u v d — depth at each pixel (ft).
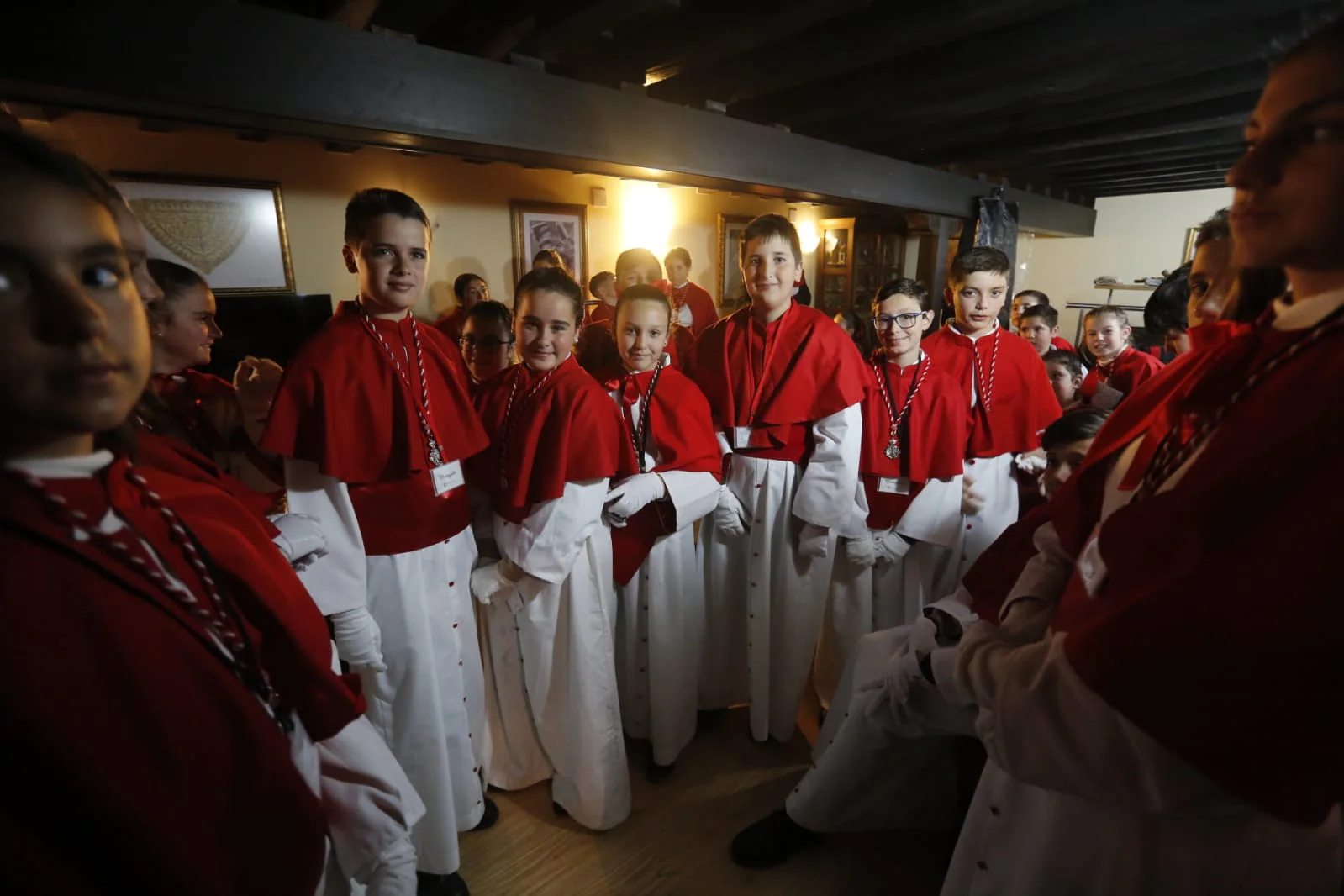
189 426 4.38
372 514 3.68
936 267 16.38
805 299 13.61
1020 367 5.69
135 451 1.82
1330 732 1.40
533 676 4.65
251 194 11.20
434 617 4.05
